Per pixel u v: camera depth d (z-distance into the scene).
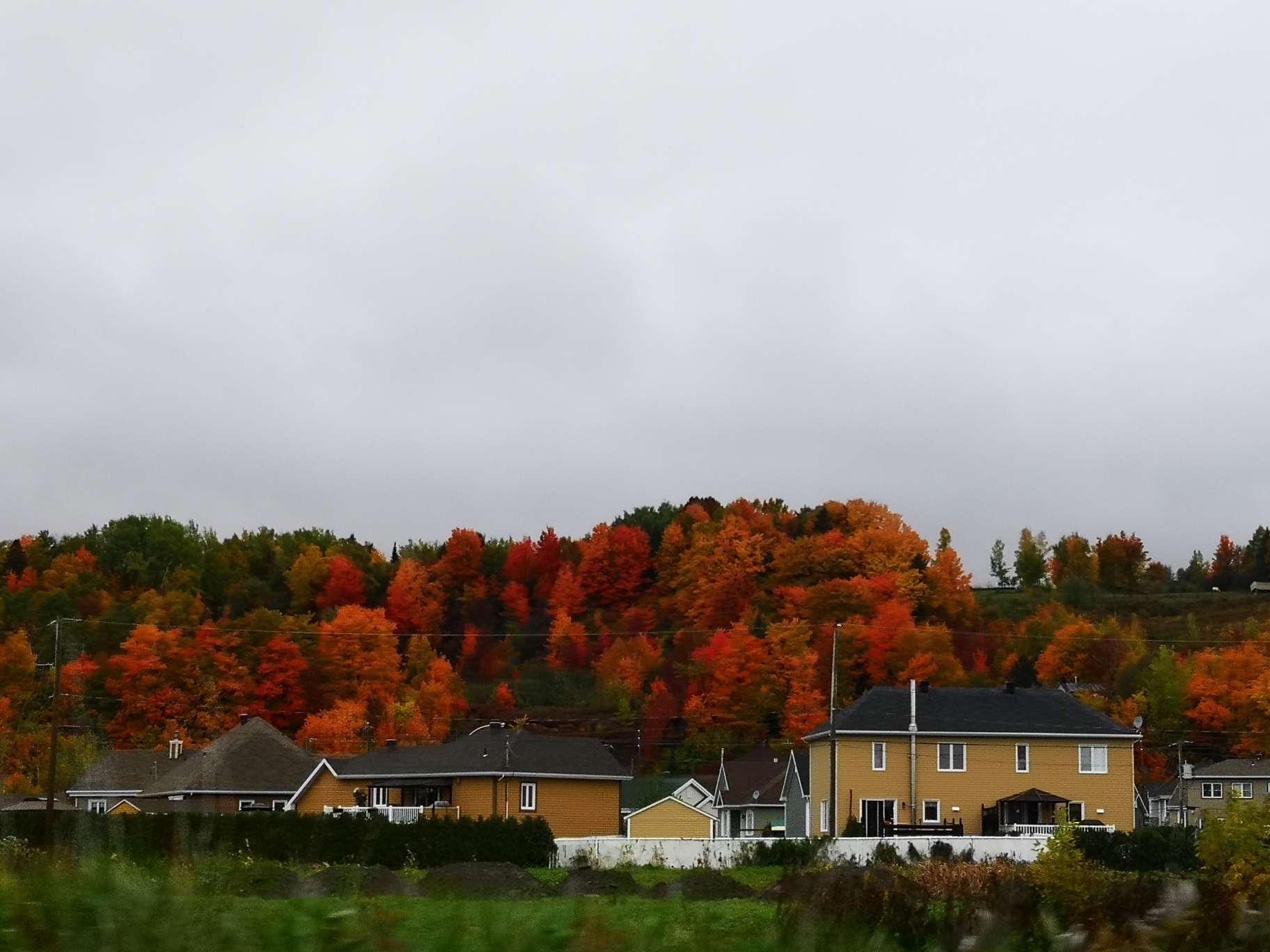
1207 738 91.88
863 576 112.69
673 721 96.19
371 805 62.88
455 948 9.96
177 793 64.19
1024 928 12.28
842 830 61.25
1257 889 13.20
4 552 123.88
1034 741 63.59
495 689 109.06
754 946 11.03
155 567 122.94
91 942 9.02
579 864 49.53
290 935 9.45
